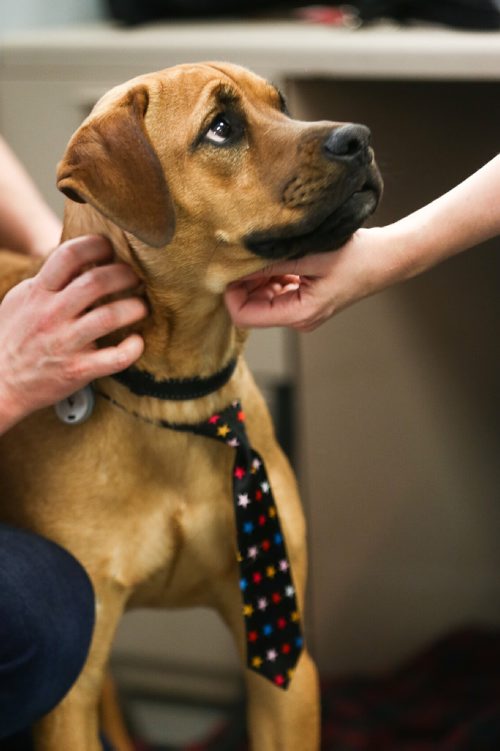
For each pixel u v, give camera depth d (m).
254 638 1.99
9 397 1.82
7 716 1.91
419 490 3.00
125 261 1.82
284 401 2.85
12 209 2.51
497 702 2.81
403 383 2.91
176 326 1.86
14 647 1.82
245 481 1.94
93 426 1.94
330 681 3.03
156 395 1.91
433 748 2.69
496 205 1.90
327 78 2.63
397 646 3.08
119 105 1.74
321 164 1.71
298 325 1.86
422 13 2.88
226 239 1.78
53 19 3.68
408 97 2.68
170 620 3.05
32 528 1.96
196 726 3.02
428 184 2.69
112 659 3.12
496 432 2.99
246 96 1.81
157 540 1.99
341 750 2.72
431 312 2.89
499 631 3.06
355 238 1.84
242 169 1.77
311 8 3.24
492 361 2.95
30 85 2.95
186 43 2.76
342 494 2.94
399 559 3.04
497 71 2.42
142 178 1.69
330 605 3.00
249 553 1.96
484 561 3.03
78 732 1.97
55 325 1.78
